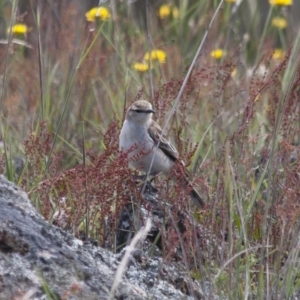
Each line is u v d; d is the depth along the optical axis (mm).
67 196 10656
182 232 10289
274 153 10367
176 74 16422
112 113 15000
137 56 17703
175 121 13922
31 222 8422
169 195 10656
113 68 16781
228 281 8922
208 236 9977
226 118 14055
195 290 9000
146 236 10258
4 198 8711
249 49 19250
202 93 15445
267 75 16172
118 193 10398
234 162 11047
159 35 18812
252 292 9320
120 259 8898
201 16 19500
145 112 13359
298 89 11906
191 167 11969
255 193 10039
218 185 10016
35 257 7969
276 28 20219
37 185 10727
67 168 13195
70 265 8086
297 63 9797
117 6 19375
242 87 15727
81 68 15789
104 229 10422
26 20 18578
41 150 11625
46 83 15445
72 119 14930
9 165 11211
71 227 10328
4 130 12703
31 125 13359
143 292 8438
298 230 9133
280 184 10453
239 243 9422
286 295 8828
